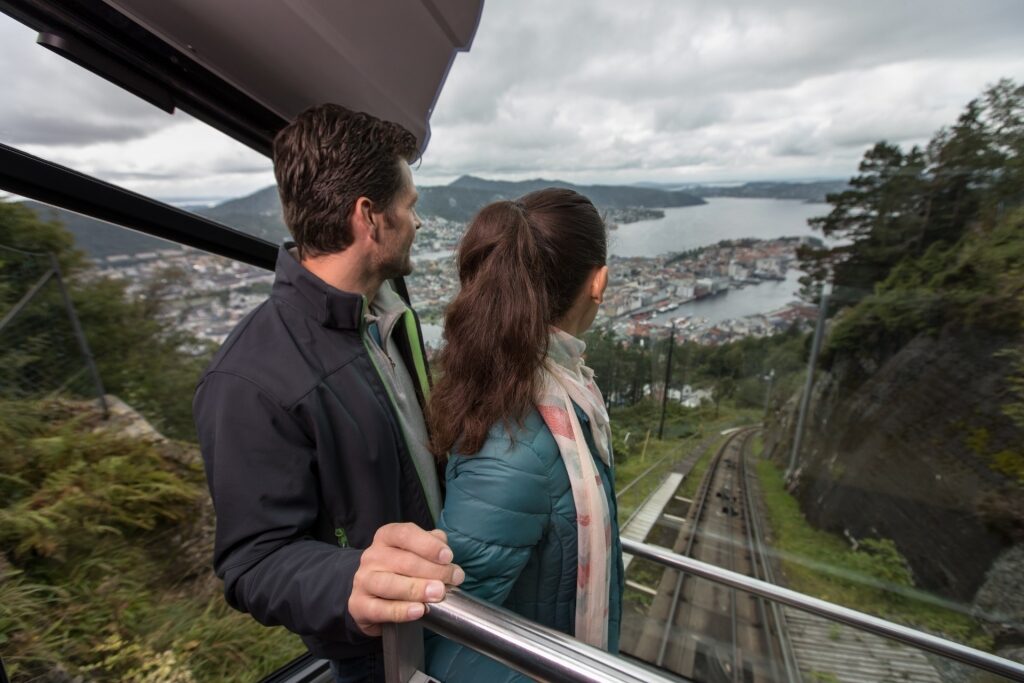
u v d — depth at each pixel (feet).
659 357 23.02
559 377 2.44
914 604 22.11
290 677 5.39
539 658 1.59
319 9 3.33
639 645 11.23
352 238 2.86
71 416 10.32
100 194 3.32
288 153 2.78
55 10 2.59
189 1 2.82
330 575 1.95
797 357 38.78
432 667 2.33
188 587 8.99
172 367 12.44
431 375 3.76
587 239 2.51
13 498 8.49
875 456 29.96
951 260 30.17
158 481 10.24
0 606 6.98
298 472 2.48
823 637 11.84
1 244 8.23
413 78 4.51
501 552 2.10
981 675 7.87
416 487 3.18
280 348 2.64
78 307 10.29
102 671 7.07
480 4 4.26
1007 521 21.57
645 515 18.54
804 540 27.32
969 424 25.80
